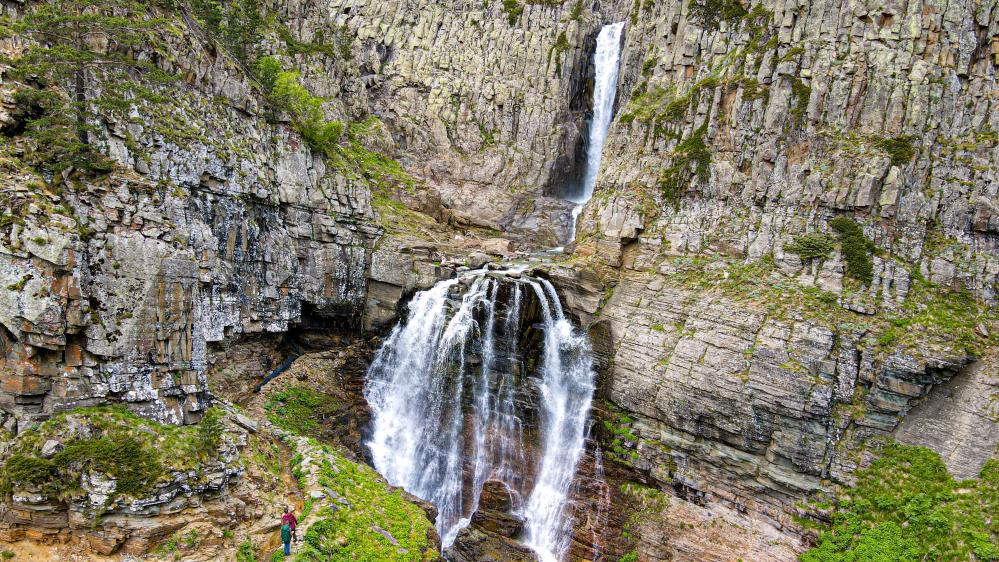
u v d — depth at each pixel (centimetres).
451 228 4956
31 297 2056
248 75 3694
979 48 3441
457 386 3850
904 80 3497
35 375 2123
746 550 2969
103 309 2255
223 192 3177
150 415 2373
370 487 2980
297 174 3772
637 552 3159
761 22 4044
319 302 3875
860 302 3186
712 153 3991
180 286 2486
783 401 3012
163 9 3194
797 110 3700
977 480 2709
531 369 3825
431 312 3991
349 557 2427
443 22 6075
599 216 4291
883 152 3400
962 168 3284
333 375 3891
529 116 5753
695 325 3462
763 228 3631
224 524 2334
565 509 3394
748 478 3120
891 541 2719
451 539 3384
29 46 2403
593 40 5919
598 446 3516
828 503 2911
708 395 3222
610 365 3700
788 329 3167
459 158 5650
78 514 2077
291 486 2753
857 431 2984
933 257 3225
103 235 2275
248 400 3462
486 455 3719
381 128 5416
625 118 4538
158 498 2164
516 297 3838
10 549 2031
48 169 2241
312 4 5334
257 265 3459
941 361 2892
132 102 2677
